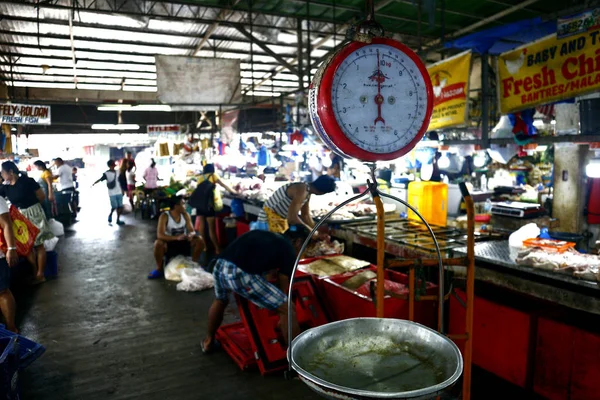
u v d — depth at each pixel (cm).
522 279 276
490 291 328
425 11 669
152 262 617
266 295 289
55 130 1264
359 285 338
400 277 357
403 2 636
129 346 349
